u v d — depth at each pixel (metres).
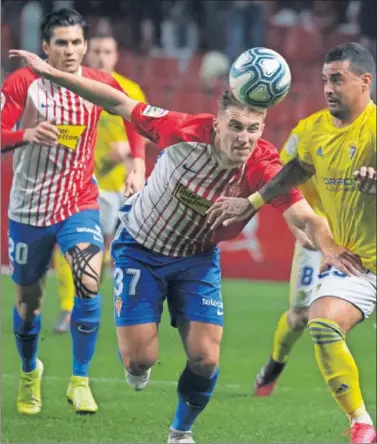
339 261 13.42
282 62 11.90
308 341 25.14
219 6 47.03
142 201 13.07
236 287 35.12
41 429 14.97
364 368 21.91
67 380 19.20
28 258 16.08
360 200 13.84
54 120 15.91
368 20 46.56
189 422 13.52
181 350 22.64
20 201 15.98
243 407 17.34
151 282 13.00
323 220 13.01
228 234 12.98
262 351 23.36
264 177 12.55
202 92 45.53
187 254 13.02
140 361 13.04
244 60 11.90
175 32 47.47
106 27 45.94
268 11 47.84
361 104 13.78
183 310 13.04
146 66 46.69
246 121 11.93
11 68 45.66
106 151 24.61
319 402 18.05
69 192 16.02
